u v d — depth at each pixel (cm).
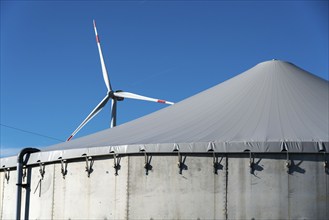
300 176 2202
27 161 2664
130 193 2323
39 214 2581
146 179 2312
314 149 2206
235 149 2233
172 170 2288
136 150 2328
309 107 2564
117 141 2481
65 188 2500
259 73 2888
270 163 2217
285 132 2320
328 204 2189
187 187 2262
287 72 2867
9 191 2756
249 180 2219
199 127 2477
